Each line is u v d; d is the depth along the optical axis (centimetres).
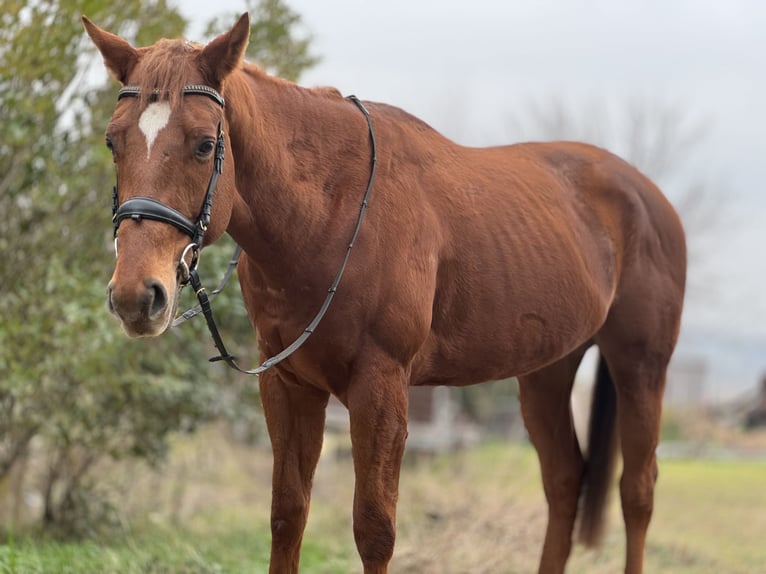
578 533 512
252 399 812
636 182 500
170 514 863
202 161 309
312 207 351
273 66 771
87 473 793
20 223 653
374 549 353
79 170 659
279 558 380
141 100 307
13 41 583
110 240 708
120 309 291
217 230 322
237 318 707
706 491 1371
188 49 320
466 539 633
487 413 1812
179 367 678
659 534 885
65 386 673
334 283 348
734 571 686
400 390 358
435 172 397
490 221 406
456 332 394
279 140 350
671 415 2792
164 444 770
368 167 367
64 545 610
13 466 764
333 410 1655
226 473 1138
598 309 451
